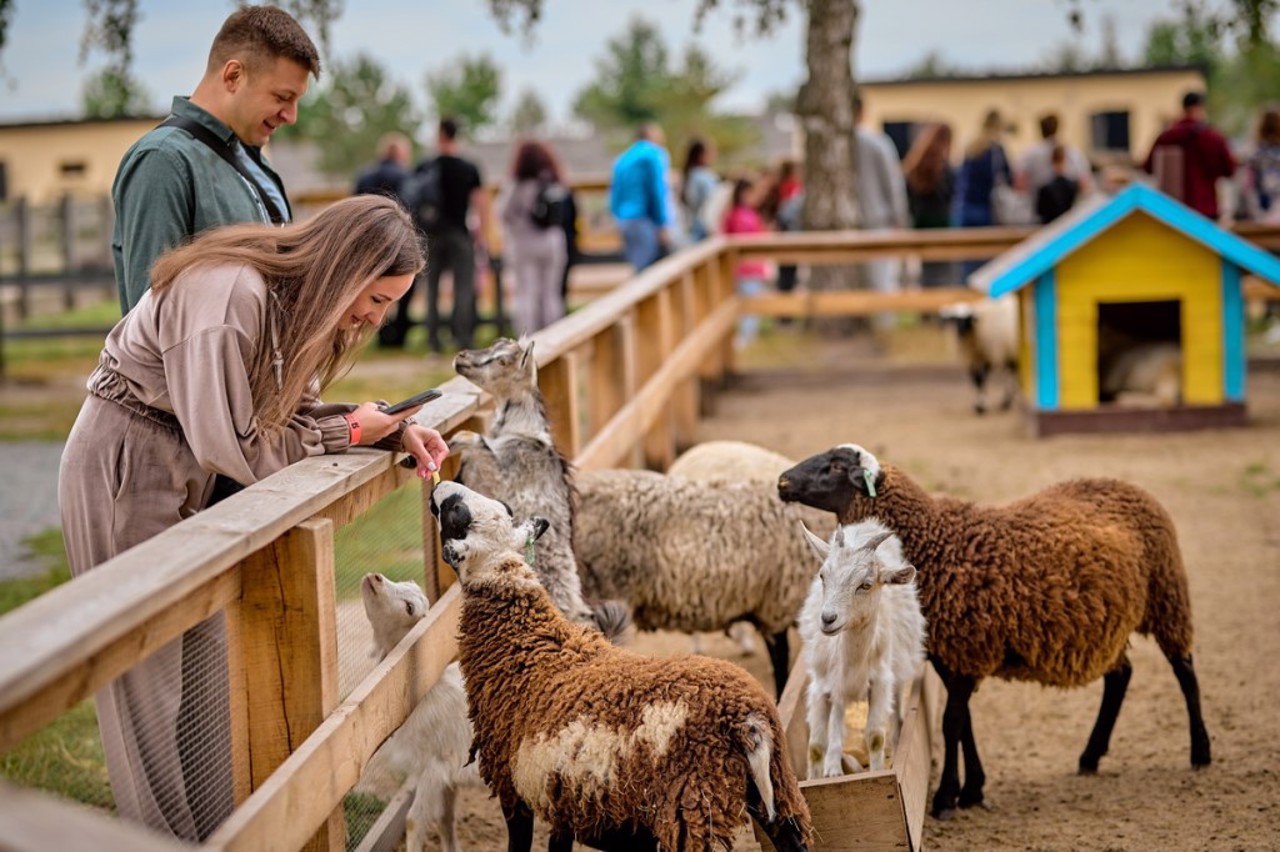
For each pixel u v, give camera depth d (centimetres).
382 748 454
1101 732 538
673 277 1000
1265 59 4141
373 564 573
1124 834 475
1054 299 1103
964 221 1753
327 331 365
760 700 363
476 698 400
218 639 350
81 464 362
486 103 4362
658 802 353
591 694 373
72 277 2106
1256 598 726
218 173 406
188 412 351
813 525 578
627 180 1547
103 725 347
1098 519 521
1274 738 557
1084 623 496
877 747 447
